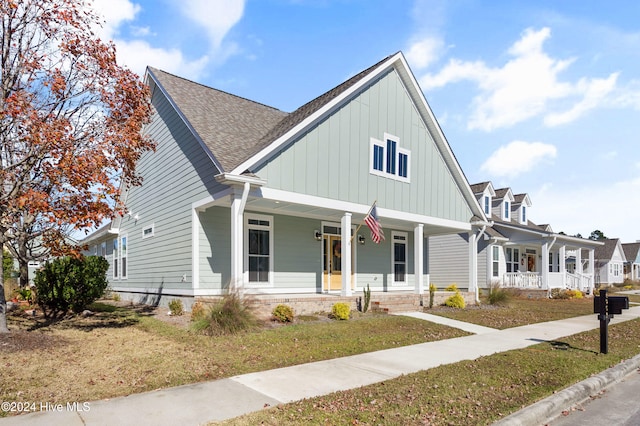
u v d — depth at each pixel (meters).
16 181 8.92
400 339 9.78
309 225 16.25
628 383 6.96
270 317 11.77
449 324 12.31
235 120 14.98
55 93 9.31
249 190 11.56
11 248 12.98
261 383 6.00
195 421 4.52
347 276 13.97
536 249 32.16
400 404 5.18
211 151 11.55
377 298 15.07
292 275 15.52
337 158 13.95
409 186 16.44
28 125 8.63
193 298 13.02
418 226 16.77
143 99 10.82
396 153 16.05
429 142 17.53
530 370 7.07
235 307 9.91
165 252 15.32
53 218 8.52
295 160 12.72
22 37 9.38
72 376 6.18
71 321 11.87
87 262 13.08
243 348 8.23
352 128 14.53
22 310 13.44
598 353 8.66
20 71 9.38
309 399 5.30
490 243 24.44
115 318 12.49
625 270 56.78
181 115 13.65
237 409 4.91
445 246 26.81
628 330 12.14
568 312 16.59
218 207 13.80
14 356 7.22
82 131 9.66
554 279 26.16
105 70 9.95
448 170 18.30
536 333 11.23
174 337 9.27
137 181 11.20
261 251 14.63
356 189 14.48
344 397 5.41
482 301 19.48
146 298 17.00
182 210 14.14
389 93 16.00
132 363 6.96
